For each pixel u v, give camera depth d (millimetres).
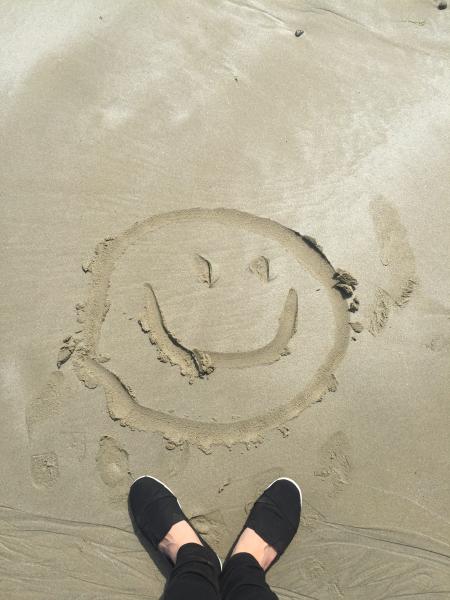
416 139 1150
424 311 1053
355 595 935
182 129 1119
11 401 971
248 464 975
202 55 1167
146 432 976
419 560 950
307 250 1070
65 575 925
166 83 1143
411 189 1115
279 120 1140
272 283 1050
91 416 975
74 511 944
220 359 1010
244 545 923
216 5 1201
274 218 1082
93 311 1020
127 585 927
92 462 959
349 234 1080
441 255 1083
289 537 948
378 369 1019
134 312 1023
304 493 970
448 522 966
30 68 1122
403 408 1006
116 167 1092
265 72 1168
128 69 1145
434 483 980
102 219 1062
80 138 1099
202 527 955
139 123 1116
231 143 1119
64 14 1161
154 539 932
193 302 1033
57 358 993
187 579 837
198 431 981
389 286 1061
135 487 950
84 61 1138
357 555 950
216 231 1072
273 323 1030
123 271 1041
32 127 1096
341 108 1157
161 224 1069
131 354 1005
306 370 1013
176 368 1003
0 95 1103
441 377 1023
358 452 985
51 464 955
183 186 1090
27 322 1006
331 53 1193
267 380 1004
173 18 1182
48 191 1069
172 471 968
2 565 922
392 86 1182
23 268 1030
